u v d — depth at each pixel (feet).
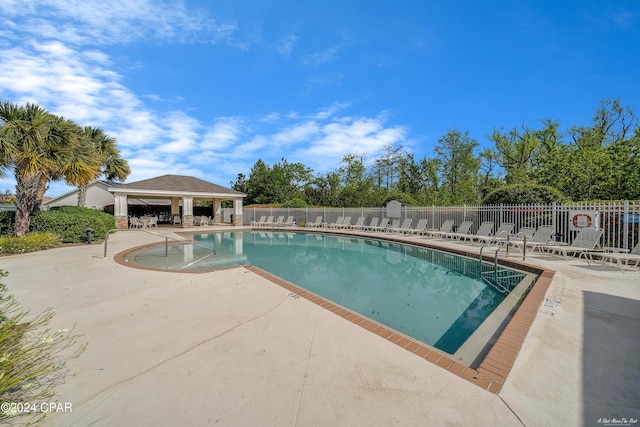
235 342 10.46
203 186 81.97
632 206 25.53
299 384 7.96
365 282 23.91
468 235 39.86
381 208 64.44
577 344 10.16
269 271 28.07
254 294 16.21
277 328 11.70
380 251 40.52
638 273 20.88
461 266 29.25
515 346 10.01
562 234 32.48
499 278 23.97
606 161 50.67
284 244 48.19
